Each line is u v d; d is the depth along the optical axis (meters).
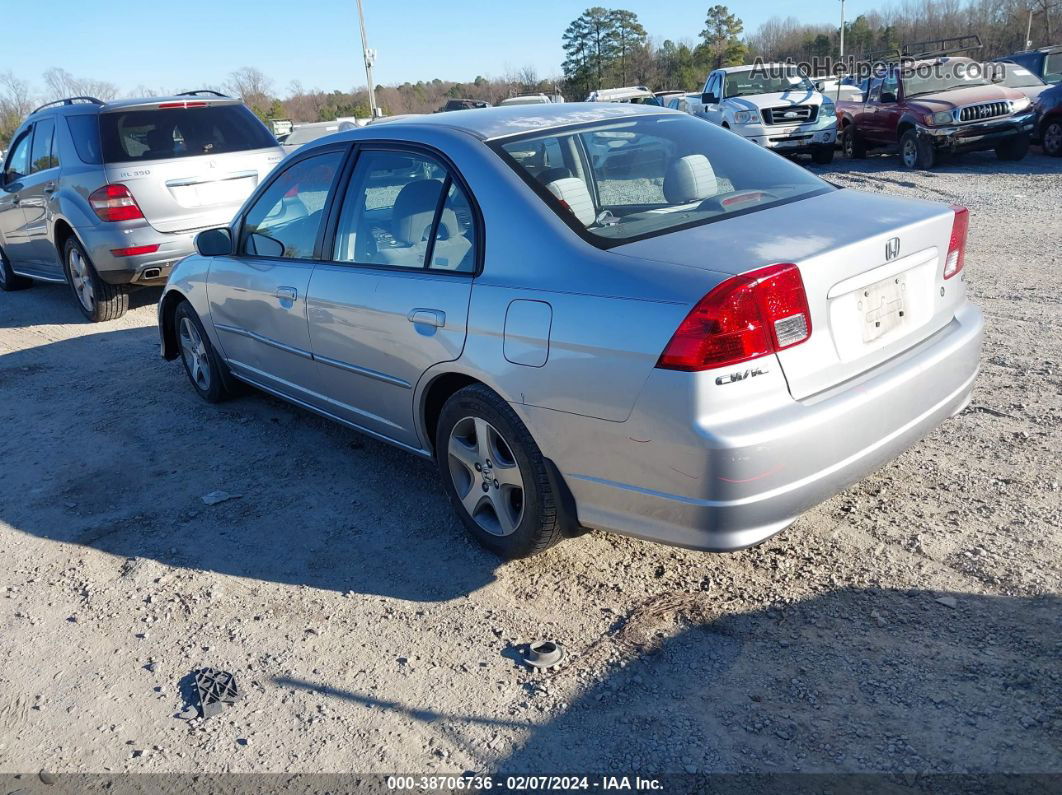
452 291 3.38
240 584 3.60
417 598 3.39
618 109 4.05
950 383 3.25
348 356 4.05
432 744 2.63
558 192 3.28
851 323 2.90
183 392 6.04
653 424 2.73
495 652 3.03
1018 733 2.43
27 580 3.76
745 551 3.46
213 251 4.83
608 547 3.60
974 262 7.72
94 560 3.88
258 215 4.76
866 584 3.17
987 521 3.48
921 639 2.86
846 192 3.61
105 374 6.62
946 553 3.30
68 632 3.37
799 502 2.79
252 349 4.95
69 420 5.68
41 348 7.51
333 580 3.57
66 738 2.80
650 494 2.85
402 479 4.43
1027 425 4.28
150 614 3.44
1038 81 16.58
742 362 2.63
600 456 2.94
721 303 2.60
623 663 2.90
